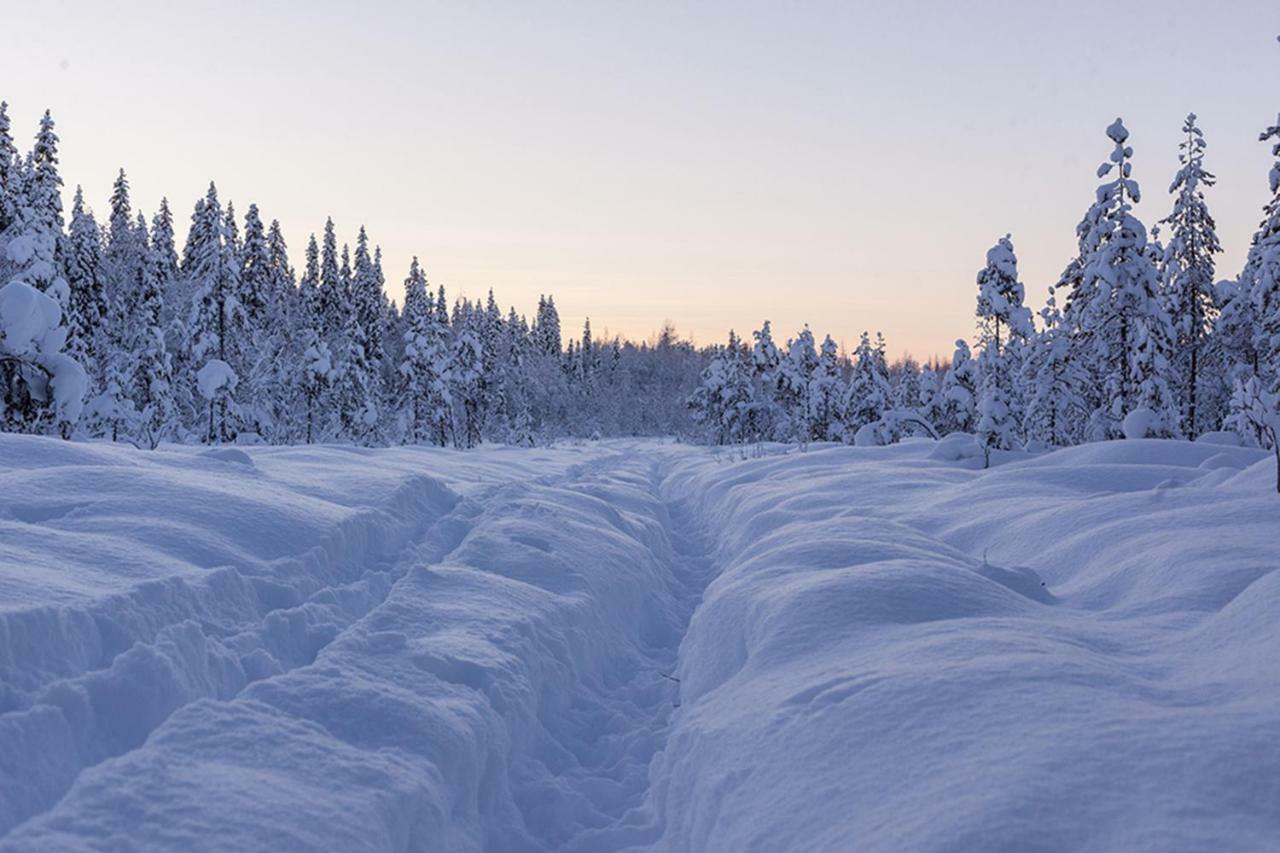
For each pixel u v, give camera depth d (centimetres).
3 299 1470
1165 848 239
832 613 550
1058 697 353
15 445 905
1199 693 360
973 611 542
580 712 618
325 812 323
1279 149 2230
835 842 292
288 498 862
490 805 447
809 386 5388
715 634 666
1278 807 251
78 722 368
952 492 1212
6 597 432
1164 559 604
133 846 276
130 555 584
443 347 5469
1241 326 2753
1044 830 256
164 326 3794
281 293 5244
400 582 693
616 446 6266
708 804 386
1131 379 2519
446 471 1836
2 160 2792
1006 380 2639
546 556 841
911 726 357
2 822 304
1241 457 1295
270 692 427
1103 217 2447
